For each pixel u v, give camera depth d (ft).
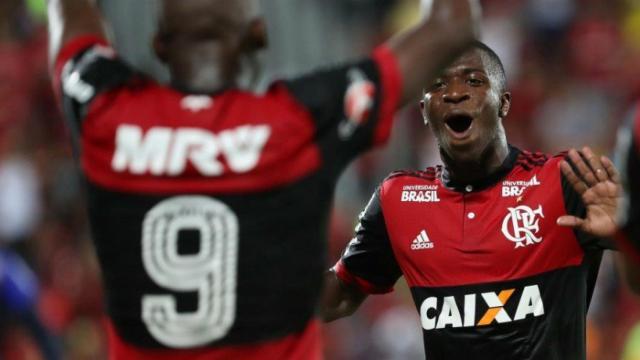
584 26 155.43
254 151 31.63
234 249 31.55
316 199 32.07
